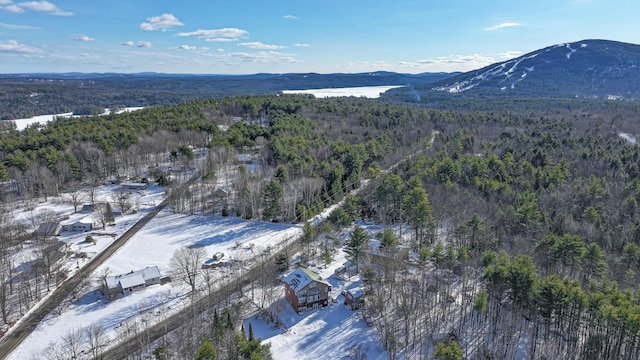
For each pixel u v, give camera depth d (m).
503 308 61.22
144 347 55.53
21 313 62.03
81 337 57.50
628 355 49.81
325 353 55.56
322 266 77.69
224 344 50.12
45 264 70.56
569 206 87.00
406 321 56.25
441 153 124.00
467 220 79.12
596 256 63.31
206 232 91.81
